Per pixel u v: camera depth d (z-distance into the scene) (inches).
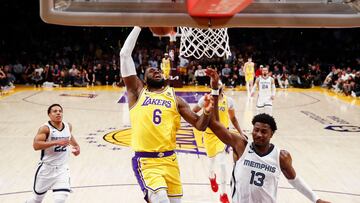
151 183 149.3
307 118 518.0
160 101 154.0
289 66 924.6
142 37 997.2
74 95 701.9
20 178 282.4
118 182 273.6
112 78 854.5
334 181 282.0
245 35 1038.4
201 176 285.0
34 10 968.3
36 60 922.1
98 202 237.5
